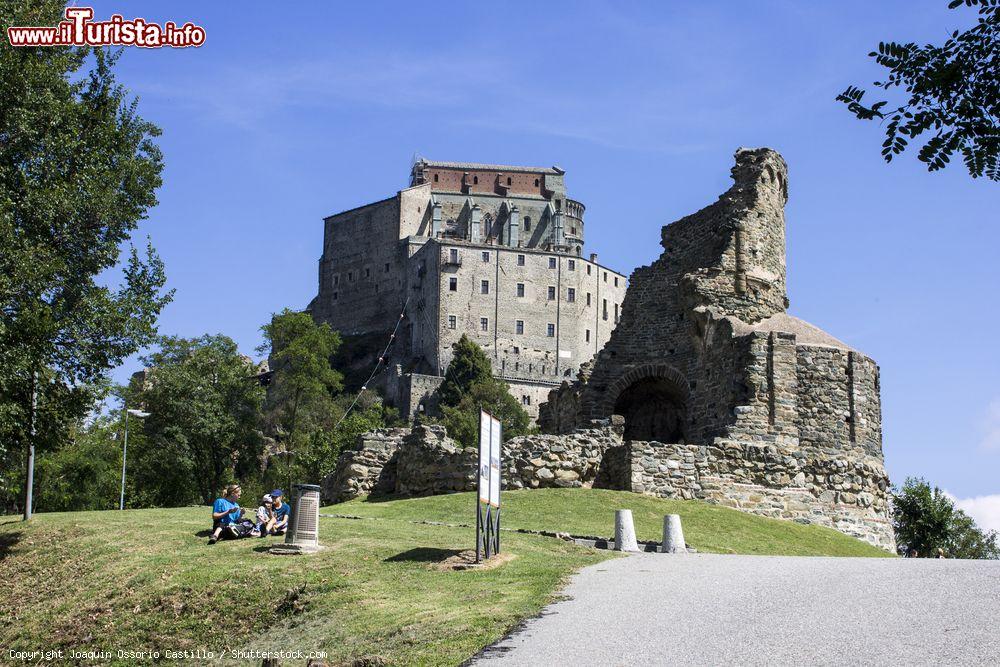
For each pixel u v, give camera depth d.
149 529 31.86
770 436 42.03
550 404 54.94
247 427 81.19
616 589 21.33
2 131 40.53
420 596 22.45
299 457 87.12
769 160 49.75
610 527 33.00
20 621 26.44
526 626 18.88
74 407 35.88
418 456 43.41
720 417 44.44
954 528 59.72
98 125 43.69
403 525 31.67
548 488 39.34
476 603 21.02
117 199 43.22
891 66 20.67
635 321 50.16
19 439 35.34
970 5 20.38
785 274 50.31
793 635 16.75
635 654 16.41
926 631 16.36
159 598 25.25
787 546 34.59
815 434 42.41
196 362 80.75
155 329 38.59
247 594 24.62
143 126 46.06
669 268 50.25
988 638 15.69
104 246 42.16
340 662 18.81
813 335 45.62
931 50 20.41
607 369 49.91
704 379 46.31
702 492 39.84
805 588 20.16
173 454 75.88
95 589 26.89
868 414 43.59
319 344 132.25
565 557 26.03
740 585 20.97
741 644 16.47
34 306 35.06
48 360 35.41
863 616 17.59
